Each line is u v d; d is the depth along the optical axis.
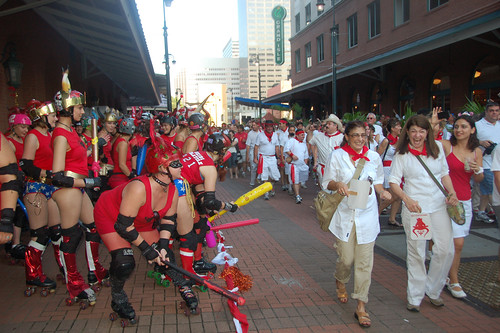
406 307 4.15
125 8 7.93
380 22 20.23
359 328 3.73
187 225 4.12
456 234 4.31
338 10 24.84
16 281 4.78
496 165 4.43
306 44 30.66
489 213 7.73
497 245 6.03
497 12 10.95
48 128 4.50
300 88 26.36
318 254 5.82
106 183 6.34
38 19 9.95
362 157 3.94
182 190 4.09
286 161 9.66
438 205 4.02
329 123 7.70
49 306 4.11
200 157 4.46
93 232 4.52
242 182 13.79
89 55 15.07
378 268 5.25
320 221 4.12
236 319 3.52
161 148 3.45
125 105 31.58
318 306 4.16
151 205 3.50
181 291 4.00
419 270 4.00
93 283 4.55
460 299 4.34
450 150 4.61
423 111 7.05
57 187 4.07
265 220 7.94
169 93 17.42
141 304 4.19
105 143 5.73
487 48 14.13
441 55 16.33
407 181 4.10
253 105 37.72
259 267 5.29
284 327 3.73
